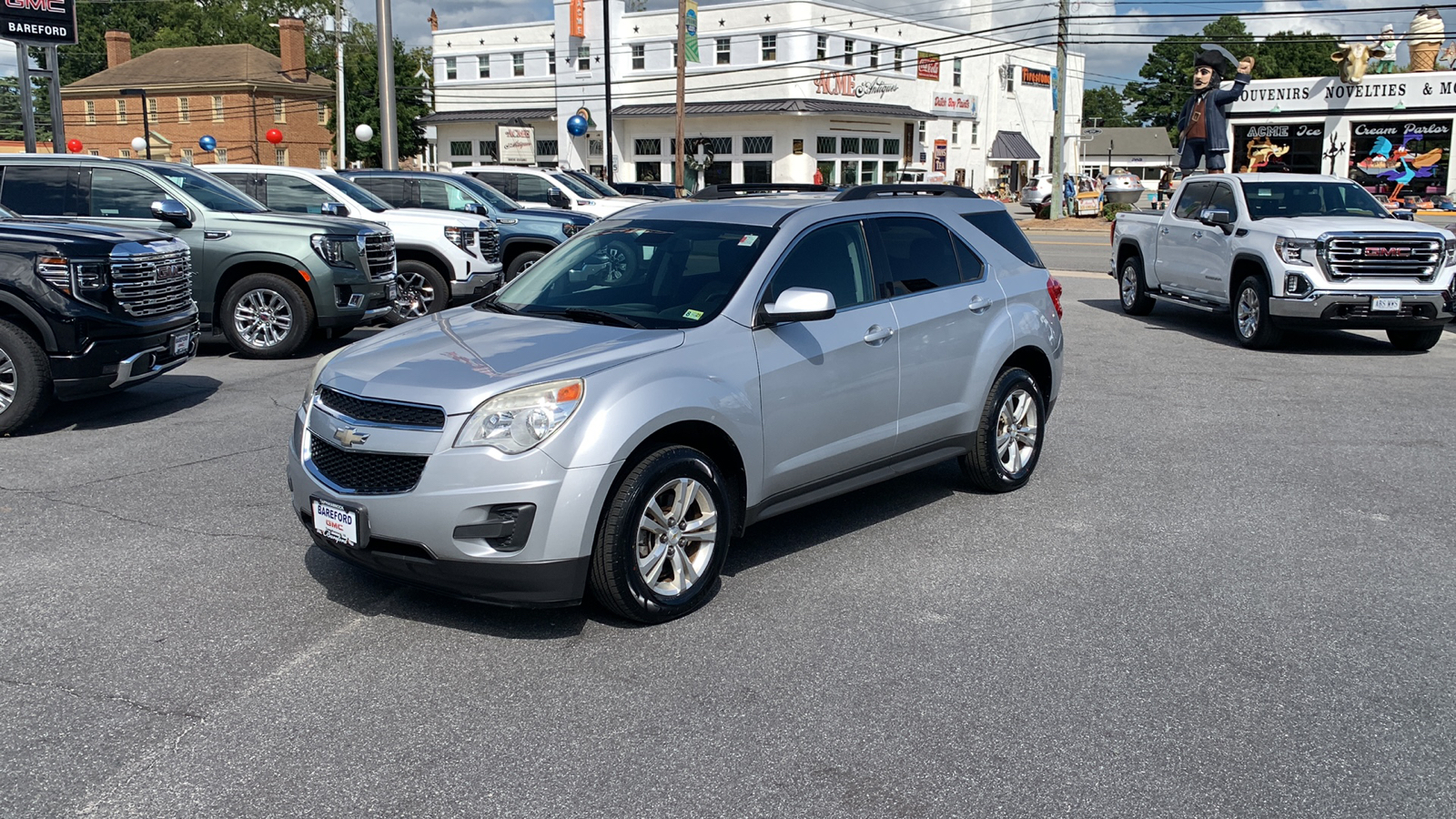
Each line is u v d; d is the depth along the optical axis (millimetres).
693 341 4777
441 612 4738
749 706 3893
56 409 8773
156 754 3539
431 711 3846
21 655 4266
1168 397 9531
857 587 5070
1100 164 98938
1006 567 5348
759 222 5453
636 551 4441
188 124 65688
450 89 60219
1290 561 5465
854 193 5945
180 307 8672
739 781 3400
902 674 4156
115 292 7855
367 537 4359
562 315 5215
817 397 5207
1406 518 6176
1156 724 3783
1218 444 7863
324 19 87375
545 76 56875
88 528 5809
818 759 3537
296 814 3213
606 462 4270
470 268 14086
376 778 3406
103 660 4230
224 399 9188
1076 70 74875
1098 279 19734
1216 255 12781
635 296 5254
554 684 4055
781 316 4875
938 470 7258
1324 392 9742
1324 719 3836
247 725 3734
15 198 10617
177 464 7078
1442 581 5184
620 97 54250
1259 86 37281
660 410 4430
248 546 5547
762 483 5016
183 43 85812
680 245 5461
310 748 3584
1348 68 35531
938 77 59781
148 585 5008
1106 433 8188
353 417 4441
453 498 4168
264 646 4371
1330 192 12695
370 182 16578
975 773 3463
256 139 64125
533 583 4266
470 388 4277
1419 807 3293
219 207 11281
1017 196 65188
